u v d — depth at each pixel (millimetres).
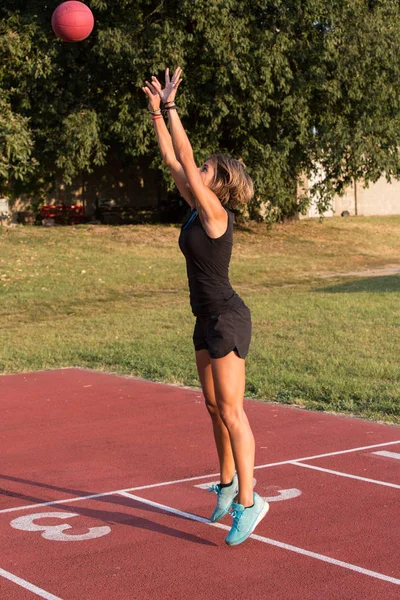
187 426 7656
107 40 24266
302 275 23094
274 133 27375
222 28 24375
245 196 4605
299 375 9656
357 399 8609
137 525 4914
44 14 25797
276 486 5688
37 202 33406
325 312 15289
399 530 4762
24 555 4434
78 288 19750
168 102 4496
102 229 28422
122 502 5391
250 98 25781
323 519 4969
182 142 4359
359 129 27078
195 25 25438
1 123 22000
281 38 25125
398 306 15883
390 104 27688
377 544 4531
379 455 6504
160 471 6141
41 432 7543
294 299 17562
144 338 13148
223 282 4484
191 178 4297
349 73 26391
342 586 3955
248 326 4547
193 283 4527
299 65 26688
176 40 24359
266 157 26250
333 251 28203
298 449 6719
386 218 39000
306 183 38969
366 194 41531
